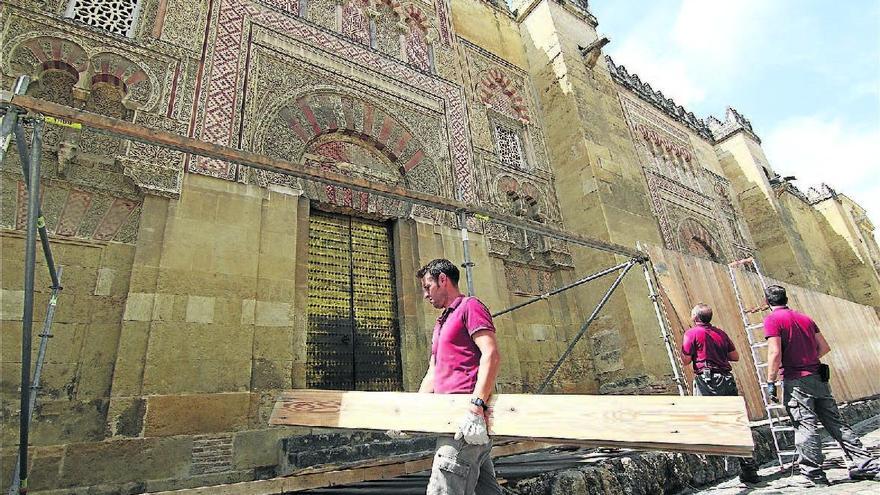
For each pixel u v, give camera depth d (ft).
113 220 14.65
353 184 11.07
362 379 18.24
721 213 45.42
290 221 17.85
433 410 7.23
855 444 12.17
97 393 12.64
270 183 18.07
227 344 14.55
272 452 14.19
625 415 6.34
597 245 17.24
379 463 11.18
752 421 20.79
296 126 20.26
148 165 15.53
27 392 7.62
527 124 31.48
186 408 13.24
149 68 17.42
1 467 11.02
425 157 24.26
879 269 66.69
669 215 37.50
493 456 13.03
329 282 18.90
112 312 13.62
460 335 7.53
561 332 25.21
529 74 34.86
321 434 14.85
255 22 21.11
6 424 11.39
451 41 30.42
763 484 13.29
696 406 5.99
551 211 28.96
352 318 18.94
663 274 21.17
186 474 12.66
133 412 12.57
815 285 46.83
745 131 54.54
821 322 32.32
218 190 16.52
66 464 11.56
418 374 19.11
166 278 14.30
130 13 18.30
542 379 22.94
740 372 22.16
